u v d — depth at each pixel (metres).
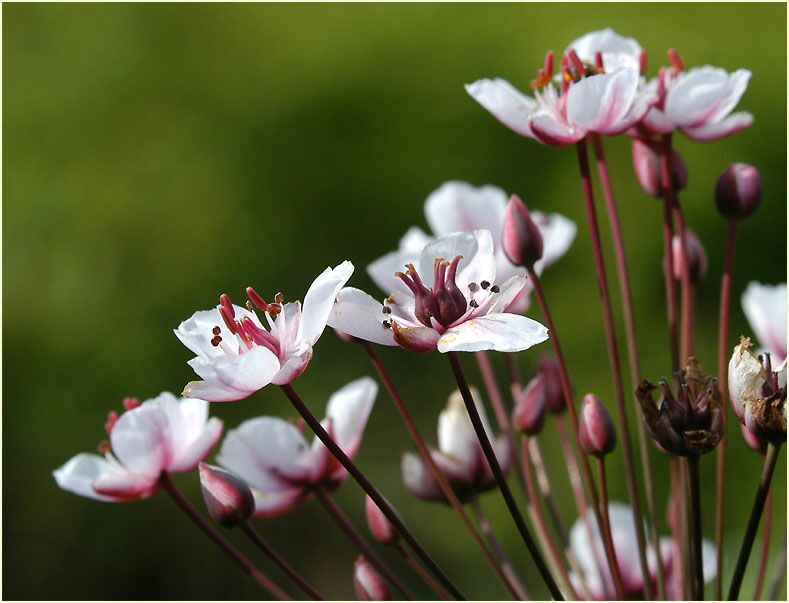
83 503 0.99
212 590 0.95
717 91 0.40
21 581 0.98
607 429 0.39
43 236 1.12
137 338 1.08
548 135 0.40
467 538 0.91
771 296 0.43
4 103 1.17
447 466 0.41
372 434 0.99
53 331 1.08
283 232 1.12
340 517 0.41
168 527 0.96
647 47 1.08
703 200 1.03
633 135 0.41
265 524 0.94
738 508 0.87
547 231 0.43
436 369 0.99
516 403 0.41
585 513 0.41
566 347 0.99
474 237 0.38
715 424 0.37
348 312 0.37
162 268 1.11
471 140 1.11
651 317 0.99
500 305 0.37
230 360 0.36
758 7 1.08
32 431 1.04
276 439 0.41
